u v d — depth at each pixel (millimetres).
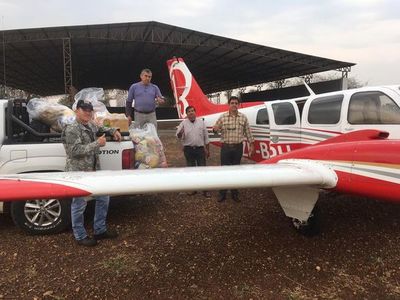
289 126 6316
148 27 24156
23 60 29641
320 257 4117
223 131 6348
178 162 10789
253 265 3955
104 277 3711
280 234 4746
